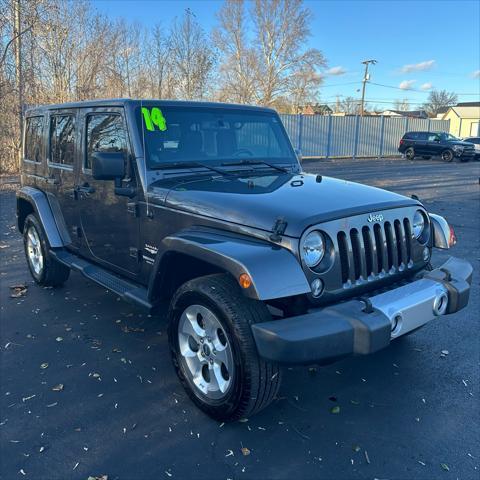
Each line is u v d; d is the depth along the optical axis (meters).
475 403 3.44
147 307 3.68
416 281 3.31
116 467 2.80
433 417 3.27
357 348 2.80
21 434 3.09
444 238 3.79
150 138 3.88
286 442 3.01
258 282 2.72
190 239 3.19
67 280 6.02
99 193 4.39
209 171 4.03
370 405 3.41
